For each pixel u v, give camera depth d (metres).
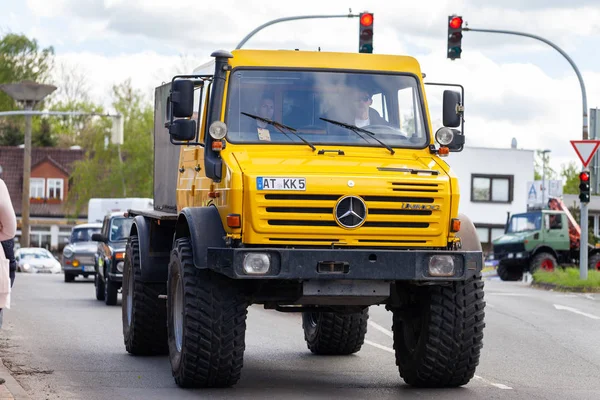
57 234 118.50
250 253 13.15
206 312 13.72
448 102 15.16
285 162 13.98
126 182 100.75
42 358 17.61
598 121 43.00
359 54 15.23
